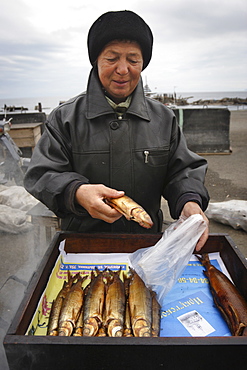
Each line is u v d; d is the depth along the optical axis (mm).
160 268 1188
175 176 1702
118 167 1597
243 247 3740
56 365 799
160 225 1875
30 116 8727
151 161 1635
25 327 896
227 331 1005
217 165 7895
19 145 7184
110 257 1402
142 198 1687
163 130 1688
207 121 8734
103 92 1615
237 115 22594
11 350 780
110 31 1355
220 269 1341
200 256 1408
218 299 1107
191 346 770
